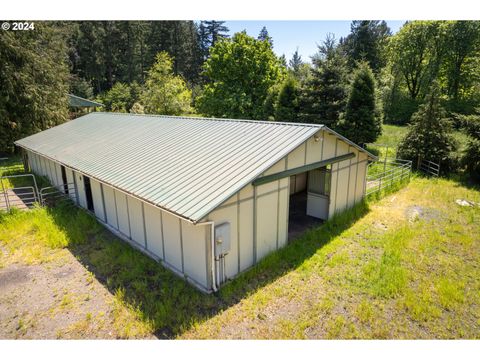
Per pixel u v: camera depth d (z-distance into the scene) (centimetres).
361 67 2106
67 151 1361
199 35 6400
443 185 1570
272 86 2864
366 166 1318
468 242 955
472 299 703
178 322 636
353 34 4319
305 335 604
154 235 884
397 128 3372
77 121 1972
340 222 1116
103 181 940
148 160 1005
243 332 609
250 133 1037
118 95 4425
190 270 780
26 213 1167
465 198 1373
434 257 878
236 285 743
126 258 868
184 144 1076
